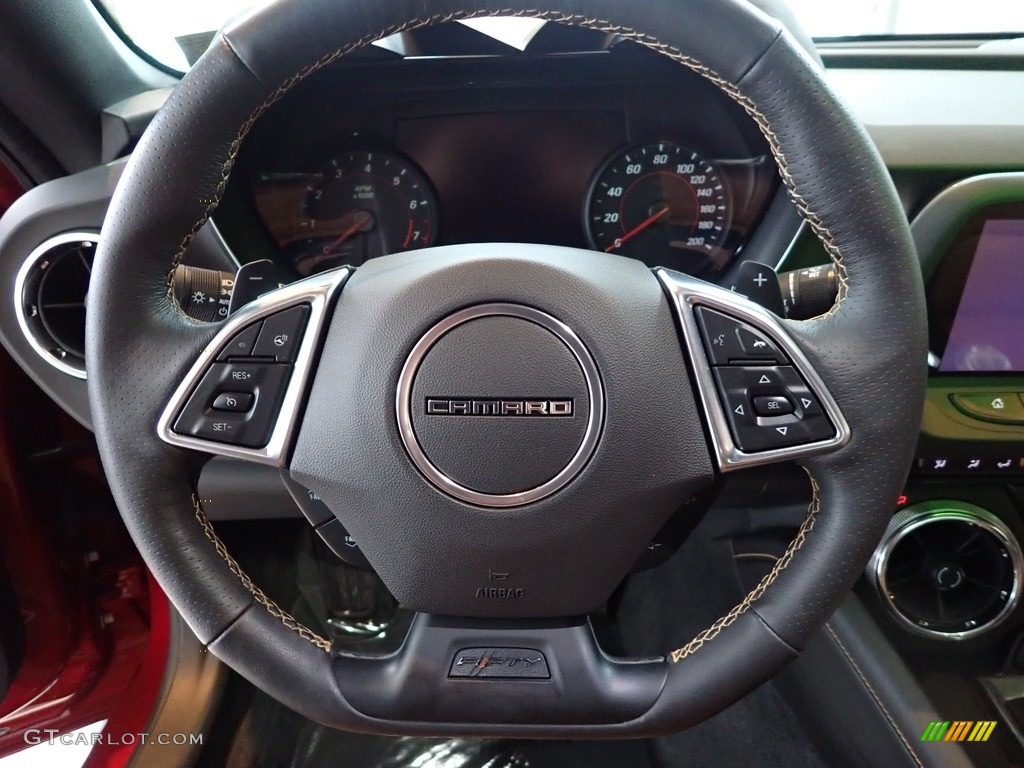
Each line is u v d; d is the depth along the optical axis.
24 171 1.01
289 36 0.56
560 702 0.65
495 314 0.62
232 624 0.64
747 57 0.57
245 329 0.63
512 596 0.64
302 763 1.27
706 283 0.64
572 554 0.63
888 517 0.61
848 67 1.22
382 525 0.63
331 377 0.63
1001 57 1.16
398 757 1.27
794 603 0.62
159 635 1.35
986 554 1.13
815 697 1.23
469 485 0.62
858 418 0.60
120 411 0.61
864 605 1.16
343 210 1.11
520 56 1.02
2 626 1.23
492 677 0.66
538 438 0.61
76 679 1.40
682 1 0.56
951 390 1.04
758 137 1.02
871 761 1.16
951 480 1.09
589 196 1.10
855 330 0.61
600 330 0.61
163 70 1.14
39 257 0.93
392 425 0.62
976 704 1.14
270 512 1.06
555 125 1.08
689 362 0.63
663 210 1.09
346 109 1.07
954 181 0.96
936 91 1.09
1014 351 1.04
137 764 1.13
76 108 0.98
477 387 0.61
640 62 1.03
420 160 1.10
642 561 0.73
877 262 0.60
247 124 0.60
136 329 0.61
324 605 1.39
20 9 0.88
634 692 0.64
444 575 0.64
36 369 0.98
